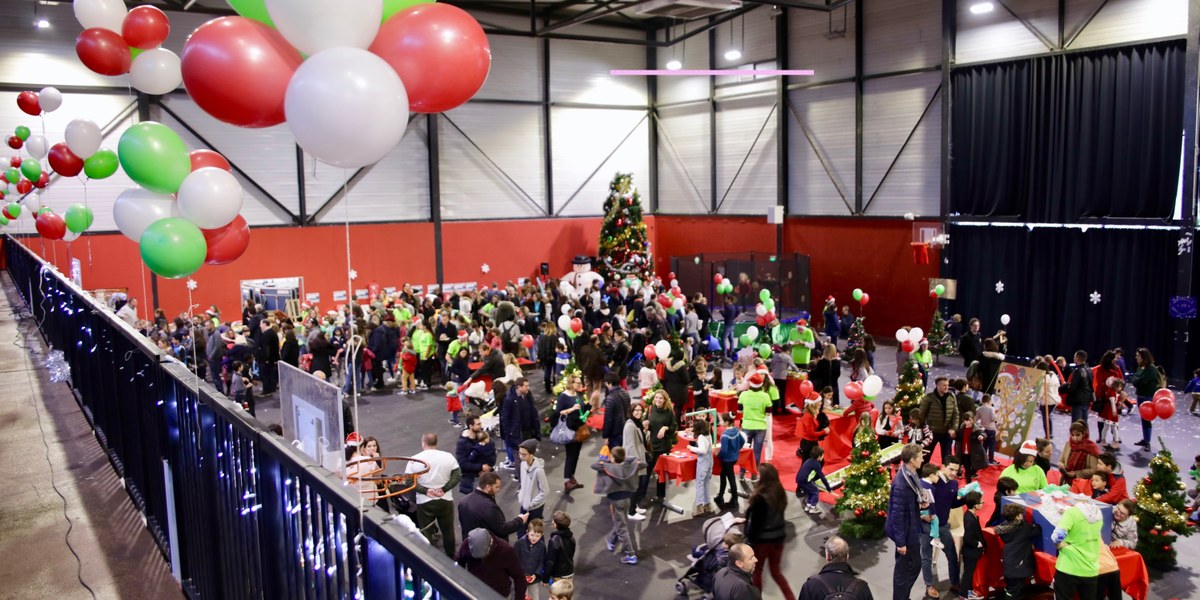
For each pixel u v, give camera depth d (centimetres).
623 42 2517
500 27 2478
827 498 1064
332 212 2416
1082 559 711
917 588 838
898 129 2162
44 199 2041
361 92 286
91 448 703
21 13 1986
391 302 2091
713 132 2656
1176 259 1656
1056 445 1291
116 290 1992
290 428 432
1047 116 1836
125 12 604
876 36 2186
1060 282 1855
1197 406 1474
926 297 2116
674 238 2841
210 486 431
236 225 520
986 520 980
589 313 2052
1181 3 1612
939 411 1102
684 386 1302
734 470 1170
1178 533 880
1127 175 1712
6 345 1148
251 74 319
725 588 598
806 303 2248
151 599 458
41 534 536
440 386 1753
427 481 802
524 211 2714
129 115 2122
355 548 278
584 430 1113
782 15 2392
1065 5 1788
